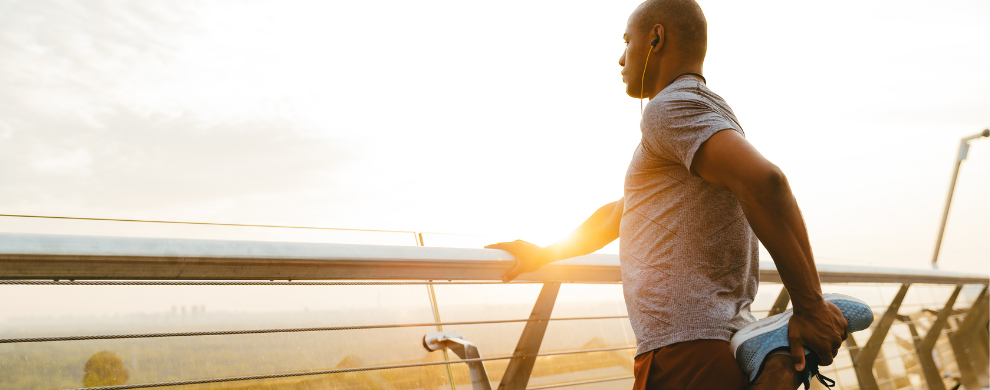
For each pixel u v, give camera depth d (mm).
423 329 1485
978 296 4820
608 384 1881
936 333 3881
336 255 1066
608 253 1709
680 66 1180
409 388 1394
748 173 889
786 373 939
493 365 1615
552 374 1726
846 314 971
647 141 1100
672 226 1097
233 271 950
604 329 1946
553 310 1836
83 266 796
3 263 729
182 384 1044
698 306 1051
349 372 1306
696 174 1008
